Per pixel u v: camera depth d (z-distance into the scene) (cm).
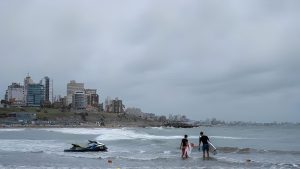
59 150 4262
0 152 4012
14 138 7562
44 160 3125
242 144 5516
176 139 6425
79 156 3444
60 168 2598
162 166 2650
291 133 11100
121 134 8838
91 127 19550
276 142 6075
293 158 3228
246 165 2700
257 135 9669
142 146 4788
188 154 3347
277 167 2603
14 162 3003
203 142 3092
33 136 8388
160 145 4909
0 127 17938
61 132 11012
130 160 3023
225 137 8175
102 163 2862
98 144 4003
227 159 3081
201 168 2542
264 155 3488
